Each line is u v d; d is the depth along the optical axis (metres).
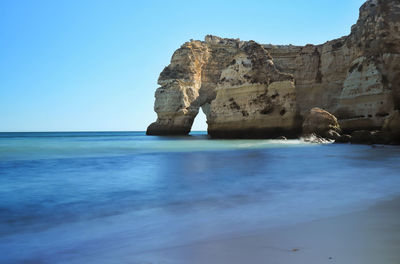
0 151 19.72
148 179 8.90
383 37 28.78
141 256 3.58
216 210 5.58
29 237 4.32
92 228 4.68
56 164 12.61
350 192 7.02
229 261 3.35
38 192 7.29
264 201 6.21
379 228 4.36
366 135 24.00
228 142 27.55
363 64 29.77
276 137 32.25
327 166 11.57
